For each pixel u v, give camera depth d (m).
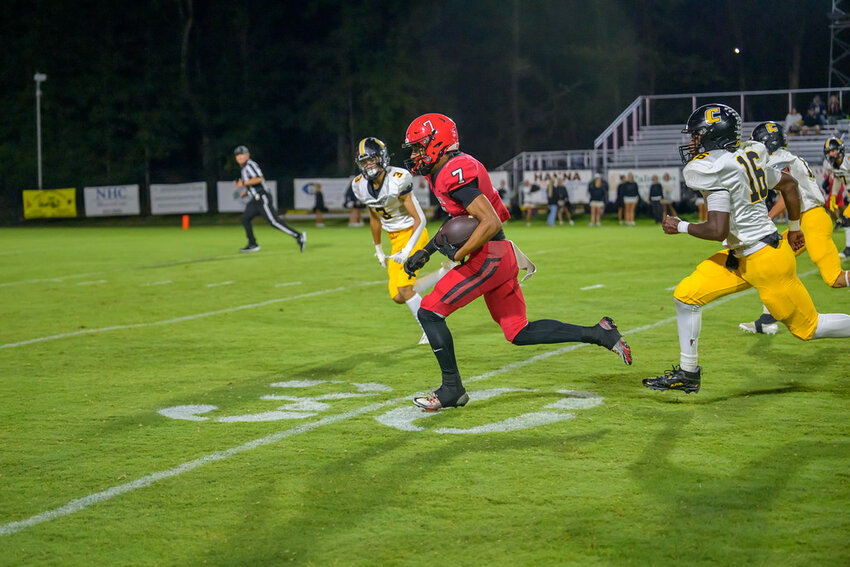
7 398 16.39
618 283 32.44
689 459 11.97
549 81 125.69
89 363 19.67
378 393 16.36
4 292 32.97
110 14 114.94
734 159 14.14
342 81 116.81
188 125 120.06
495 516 10.08
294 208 95.38
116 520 10.22
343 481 11.37
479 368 18.31
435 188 14.38
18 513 10.50
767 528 9.56
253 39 120.81
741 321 23.25
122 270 40.78
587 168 85.75
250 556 9.17
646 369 17.84
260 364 19.28
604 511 10.16
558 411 14.70
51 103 112.62
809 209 20.91
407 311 26.83
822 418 13.92
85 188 96.31
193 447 13.04
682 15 128.12
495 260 14.31
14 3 114.19
